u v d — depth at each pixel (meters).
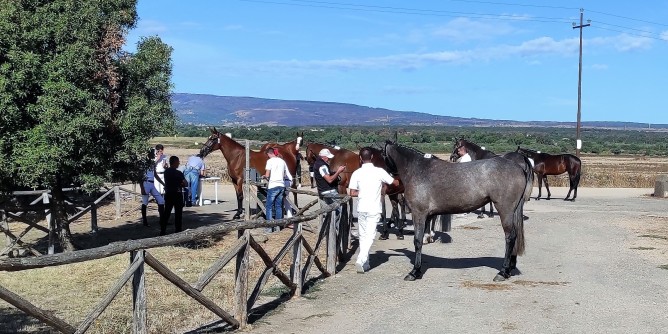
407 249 13.53
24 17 11.66
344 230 12.08
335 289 9.69
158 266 6.18
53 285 10.45
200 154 17.31
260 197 17.38
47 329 7.91
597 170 50.66
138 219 19.19
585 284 9.97
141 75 13.19
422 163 10.46
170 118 13.74
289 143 17.66
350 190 11.03
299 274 9.14
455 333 7.27
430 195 10.29
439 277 10.56
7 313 8.80
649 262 12.04
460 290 9.55
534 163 26.92
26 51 11.59
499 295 9.19
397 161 10.64
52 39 11.98
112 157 12.77
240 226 7.34
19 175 11.59
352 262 12.00
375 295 9.27
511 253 10.23
